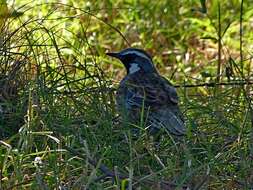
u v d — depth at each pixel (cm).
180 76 1731
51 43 1511
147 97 1289
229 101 1367
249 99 1309
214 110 1330
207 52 1845
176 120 1239
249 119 1277
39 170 1053
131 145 1125
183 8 1958
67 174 1080
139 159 1130
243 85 1384
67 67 1484
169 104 1284
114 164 1135
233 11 1967
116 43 1842
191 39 1900
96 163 1083
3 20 1365
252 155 1147
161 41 1878
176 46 1867
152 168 1138
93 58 1427
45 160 1102
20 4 1719
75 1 1862
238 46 1838
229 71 1452
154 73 1381
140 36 1866
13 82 1298
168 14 1941
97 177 1067
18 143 1125
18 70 1307
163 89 1307
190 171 1080
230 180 1103
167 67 1794
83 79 1345
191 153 1169
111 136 1176
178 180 1082
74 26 1734
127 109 1299
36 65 1330
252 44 1839
